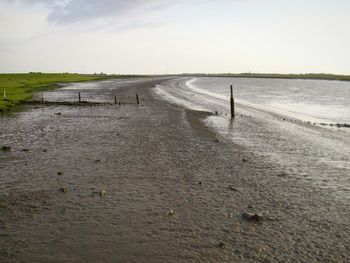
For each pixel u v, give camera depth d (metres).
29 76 135.00
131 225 8.56
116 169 13.48
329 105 49.62
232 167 14.12
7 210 9.36
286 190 11.41
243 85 132.12
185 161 14.87
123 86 91.81
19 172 12.95
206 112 34.91
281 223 8.82
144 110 35.28
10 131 22.19
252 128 25.30
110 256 7.11
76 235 7.99
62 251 7.27
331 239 8.01
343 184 12.20
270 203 10.22
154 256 7.13
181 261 6.96
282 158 15.96
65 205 9.78
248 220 8.95
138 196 10.59
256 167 14.21
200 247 7.52
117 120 27.75
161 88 84.62
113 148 17.16
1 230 8.16
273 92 84.69
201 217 9.09
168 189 11.27
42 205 9.76
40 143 18.36
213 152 16.75
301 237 8.07
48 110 35.34
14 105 38.91
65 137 20.12
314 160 15.72
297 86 127.44
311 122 30.66
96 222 8.70
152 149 17.02
